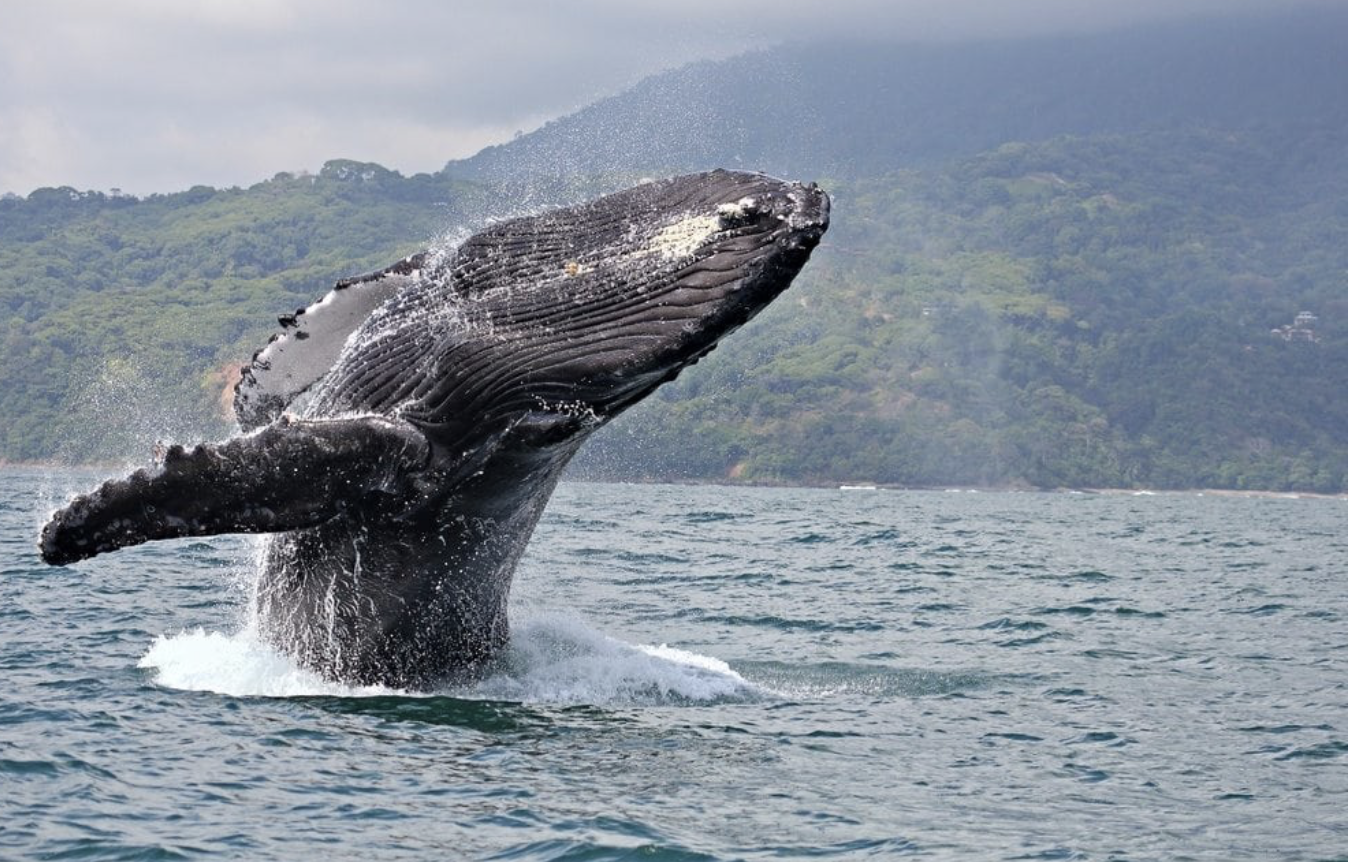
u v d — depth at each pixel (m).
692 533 108.94
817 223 29.47
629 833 27.22
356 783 29.22
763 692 39.78
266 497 31.34
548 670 38.91
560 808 28.34
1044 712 39.78
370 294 36.59
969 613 63.56
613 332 30.92
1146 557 109.88
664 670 40.53
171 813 27.23
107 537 30.89
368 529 34.00
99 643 43.12
